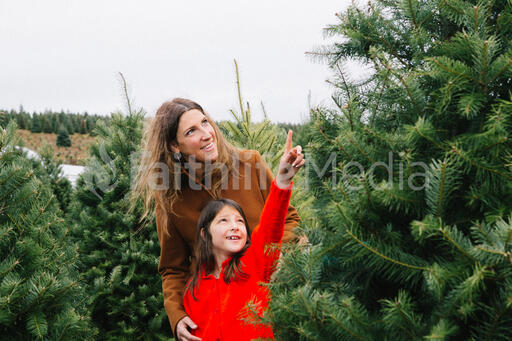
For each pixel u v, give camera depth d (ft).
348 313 3.78
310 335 3.91
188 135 6.77
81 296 7.72
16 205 6.84
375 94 4.86
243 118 10.37
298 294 3.96
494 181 3.84
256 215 7.09
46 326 6.24
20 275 6.51
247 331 5.59
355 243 4.09
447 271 3.57
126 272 12.02
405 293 3.93
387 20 5.12
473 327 3.51
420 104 4.42
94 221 12.73
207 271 6.64
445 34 4.91
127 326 11.72
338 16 5.54
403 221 4.28
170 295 7.04
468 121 4.32
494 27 4.50
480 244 3.79
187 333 6.46
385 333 3.81
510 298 3.14
